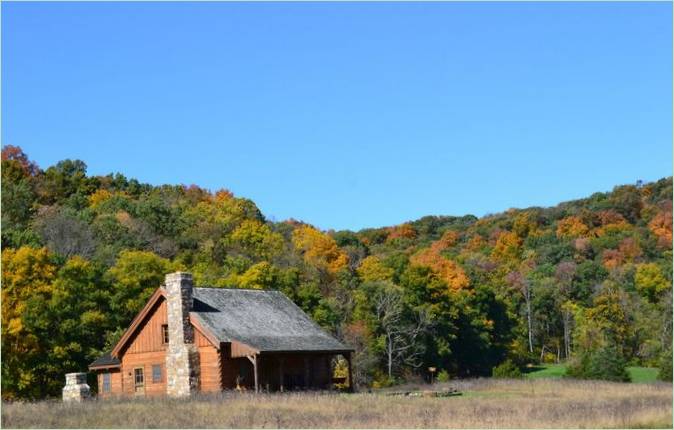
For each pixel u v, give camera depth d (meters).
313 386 59.44
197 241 116.69
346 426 32.69
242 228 123.94
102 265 78.88
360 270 115.06
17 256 66.12
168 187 147.62
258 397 46.81
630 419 33.69
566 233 163.75
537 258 150.62
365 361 84.06
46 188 129.62
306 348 56.75
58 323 65.62
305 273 107.38
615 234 156.75
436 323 97.06
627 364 105.94
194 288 58.44
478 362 107.31
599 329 112.69
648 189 175.25
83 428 32.72
